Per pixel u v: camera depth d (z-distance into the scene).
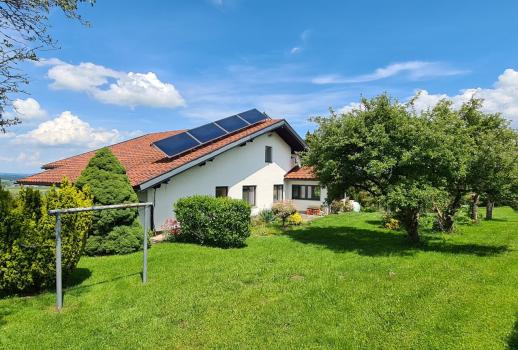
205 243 12.55
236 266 9.26
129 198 11.40
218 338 5.23
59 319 5.84
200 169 16.84
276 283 7.81
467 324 5.69
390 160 10.85
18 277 6.55
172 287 7.50
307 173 23.28
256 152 20.81
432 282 7.86
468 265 9.41
